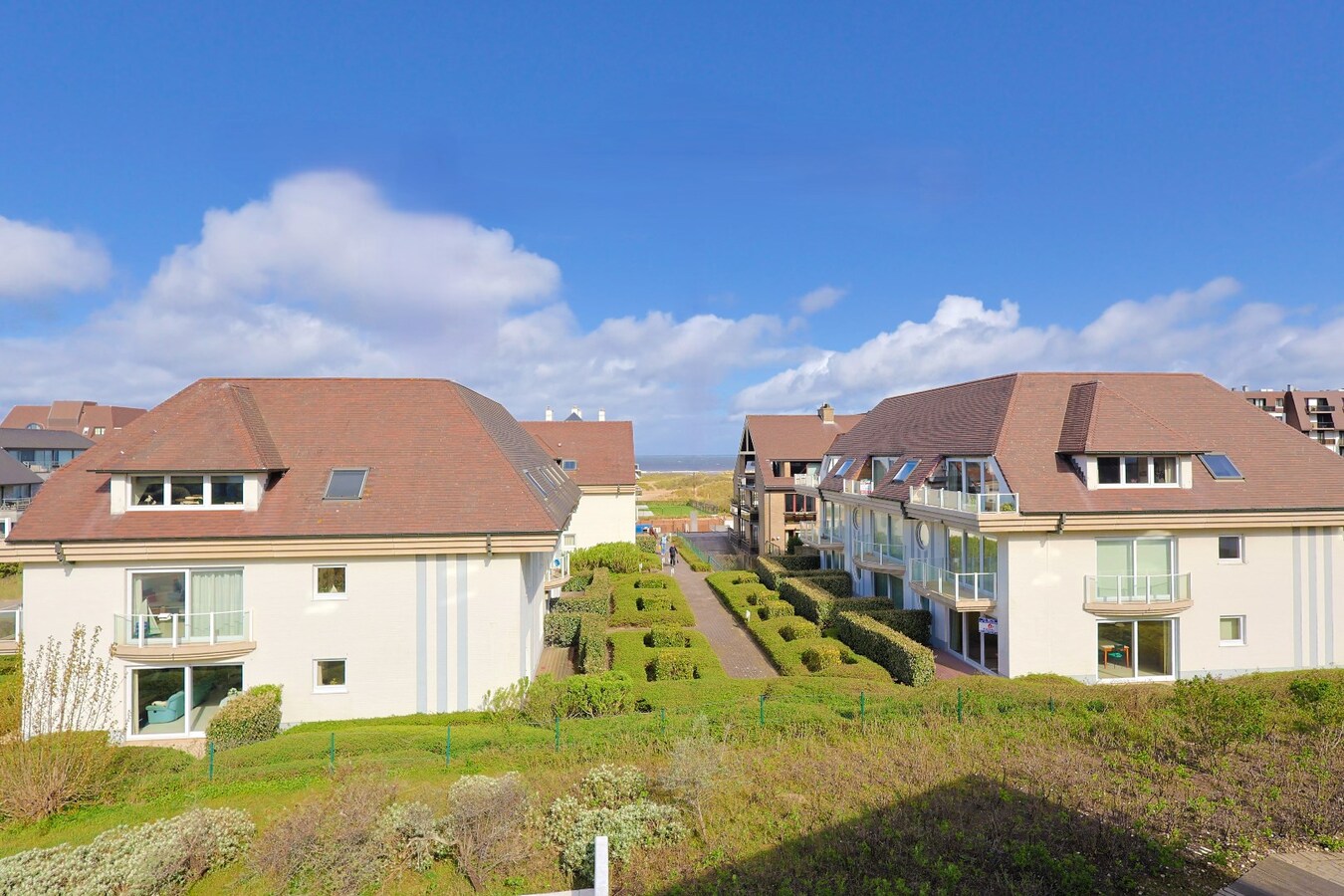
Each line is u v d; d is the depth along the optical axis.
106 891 8.90
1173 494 19.34
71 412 77.19
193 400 17.53
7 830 11.27
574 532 40.91
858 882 8.54
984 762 11.80
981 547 20.53
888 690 16.02
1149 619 19.50
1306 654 19.77
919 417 29.00
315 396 19.88
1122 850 8.65
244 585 16.28
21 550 15.39
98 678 14.10
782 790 11.20
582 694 15.96
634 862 9.52
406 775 12.57
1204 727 12.18
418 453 18.50
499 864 9.68
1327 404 74.38
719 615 28.05
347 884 9.13
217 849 9.91
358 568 16.58
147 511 16.23
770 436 48.88
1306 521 19.27
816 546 34.94
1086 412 20.19
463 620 16.80
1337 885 8.03
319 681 16.59
